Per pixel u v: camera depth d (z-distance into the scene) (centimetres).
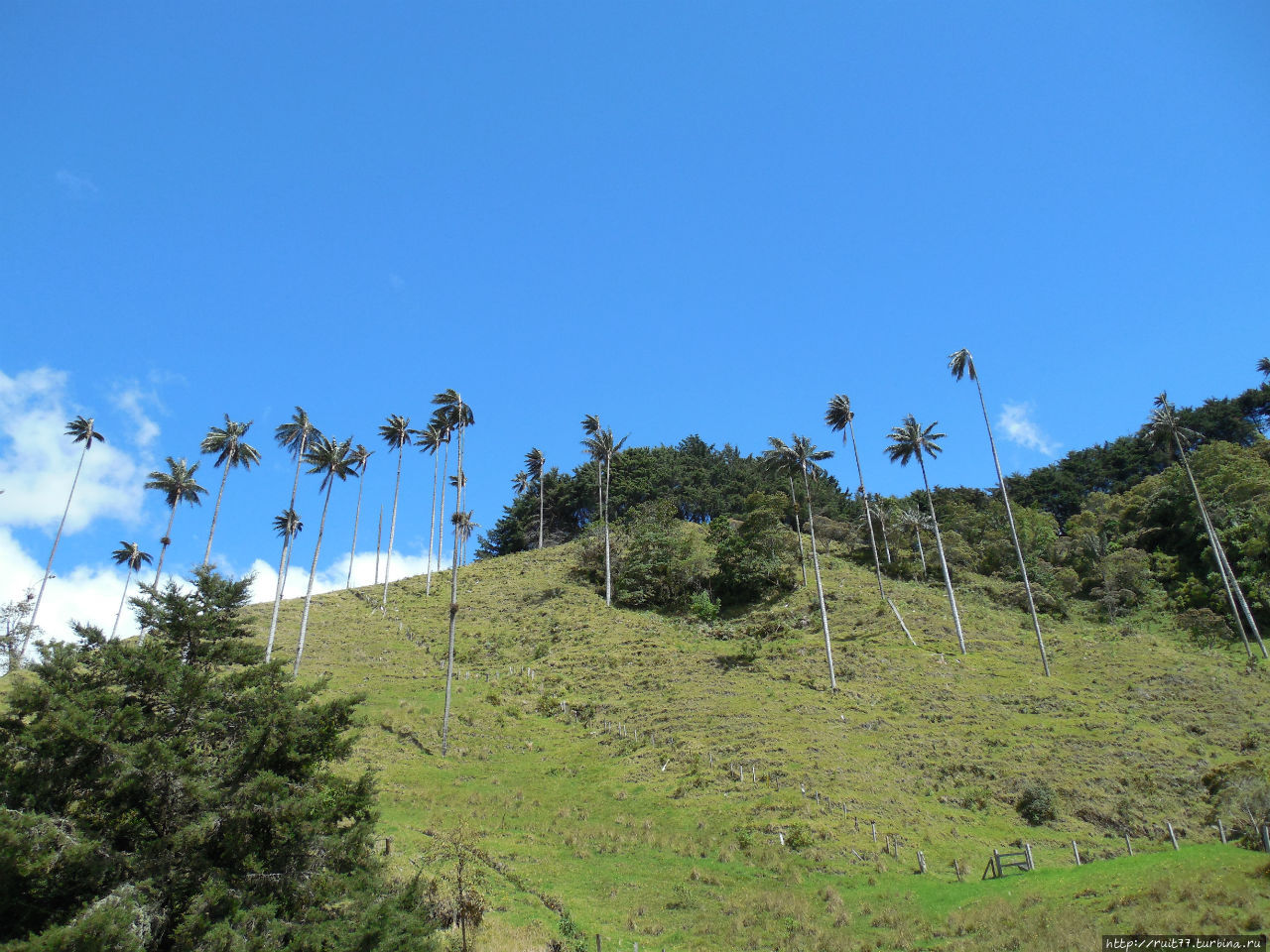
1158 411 7500
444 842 3322
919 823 3856
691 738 5069
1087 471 12962
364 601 9262
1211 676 5841
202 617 2495
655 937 2700
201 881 1934
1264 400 11744
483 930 2508
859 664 6319
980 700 5588
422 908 2391
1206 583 7975
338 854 2186
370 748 4659
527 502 13188
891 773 4484
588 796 4309
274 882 2030
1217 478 9175
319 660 6600
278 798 2083
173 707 2255
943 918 2667
